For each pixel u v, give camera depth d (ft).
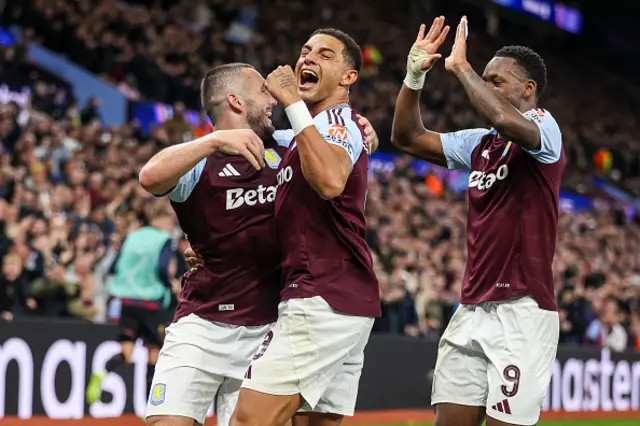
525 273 15.47
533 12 105.91
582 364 41.88
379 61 82.17
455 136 17.01
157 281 28.99
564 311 47.78
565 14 110.83
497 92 15.16
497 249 15.70
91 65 58.70
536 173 15.58
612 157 93.45
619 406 43.80
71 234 34.94
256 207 15.02
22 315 31.96
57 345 28.63
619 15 116.26
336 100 14.58
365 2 94.94
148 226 29.91
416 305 42.45
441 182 65.51
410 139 17.20
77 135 46.14
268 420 13.70
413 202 55.26
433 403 16.48
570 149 89.04
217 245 15.17
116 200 39.32
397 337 37.99
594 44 115.14
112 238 35.37
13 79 50.37
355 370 14.64
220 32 71.61
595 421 40.75
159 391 15.16
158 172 13.83
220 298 15.33
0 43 51.80
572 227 65.57
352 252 14.06
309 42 14.71
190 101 61.26
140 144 49.80
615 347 49.85
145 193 39.24
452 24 102.06
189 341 15.28
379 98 74.33
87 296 33.30
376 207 50.21
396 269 41.98
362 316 14.10
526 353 15.33
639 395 45.21
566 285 48.60
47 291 32.48
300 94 14.51
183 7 72.28
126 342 29.37
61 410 28.58
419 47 16.25
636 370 45.11
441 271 46.42
